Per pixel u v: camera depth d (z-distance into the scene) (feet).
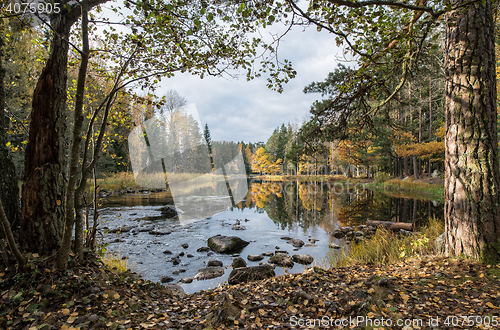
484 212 11.24
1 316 6.69
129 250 21.79
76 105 7.38
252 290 11.30
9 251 8.46
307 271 13.69
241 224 33.99
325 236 28.32
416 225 29.91
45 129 9.24
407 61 14.34
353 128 20.61
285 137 200.64
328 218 38.09
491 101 11.64
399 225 27.91
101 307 7.84
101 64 12.35
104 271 9.84
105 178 69.05
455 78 12.30
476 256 11.23
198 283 15.52
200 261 19.95
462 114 12.01
